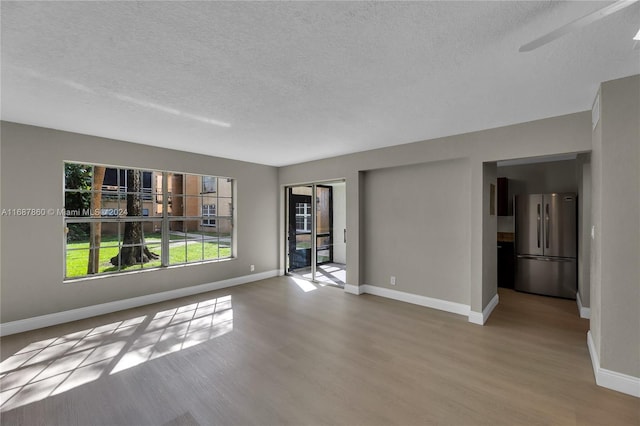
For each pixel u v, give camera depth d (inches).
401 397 86.4
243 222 221.1
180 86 92.3
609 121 89.4
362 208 196.1
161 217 183.0
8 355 110.0
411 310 161.5
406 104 108.0
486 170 147.0
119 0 53.9
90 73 83.7
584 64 79.5
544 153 123.8
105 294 154.9
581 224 157.0
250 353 112.7
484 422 76.0
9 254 128.6
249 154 197.5
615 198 88.7
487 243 150.6
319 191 268.2
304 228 260.4
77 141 145.3
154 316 151.0
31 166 133.4
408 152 166.7
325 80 88.4
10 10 56.3
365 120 125.8
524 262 194.5
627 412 79.2
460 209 155.9
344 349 116.3
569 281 179.5
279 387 91.1
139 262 179.2
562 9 57.2
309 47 70.7
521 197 195.9
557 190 206.7
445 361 106.9
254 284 218.1
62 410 80.4
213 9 56.7
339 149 182.4
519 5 56.1
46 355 110.3
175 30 63.6
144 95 99.3
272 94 98.6
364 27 62.9
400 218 179.9
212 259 207.8
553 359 108.1
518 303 173.0
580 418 77.2
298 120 125.6
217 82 89.5
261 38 66.9
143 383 93.0
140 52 72.7
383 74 85.0
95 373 98.4
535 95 100.2
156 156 173.3
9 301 128.4
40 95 99.0
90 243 159.0
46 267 137.3
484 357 109.7
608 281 90.1
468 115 119.8
